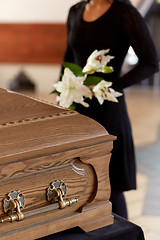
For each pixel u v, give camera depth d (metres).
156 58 3.15
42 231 2.03
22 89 12.41
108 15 3.14
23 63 12.51
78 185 2.10
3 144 1.91
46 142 1.98
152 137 8.05
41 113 2.16
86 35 3.22
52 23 11.85
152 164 6.40
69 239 2.09
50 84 12.50
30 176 1.97
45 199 2.03
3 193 1.93
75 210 2.12
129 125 3.24
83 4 3.34
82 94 2.58
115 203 3.21
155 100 12.13
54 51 12.13
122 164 3.18
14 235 1.97
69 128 2.07
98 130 2.12
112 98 2.59
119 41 3.17
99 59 2.64
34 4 11.77
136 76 3.10
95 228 2.17
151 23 13.08
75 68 2.69
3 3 11.92
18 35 12.22
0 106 2.17
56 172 2.03
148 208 4.83
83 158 2.08
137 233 2.20
